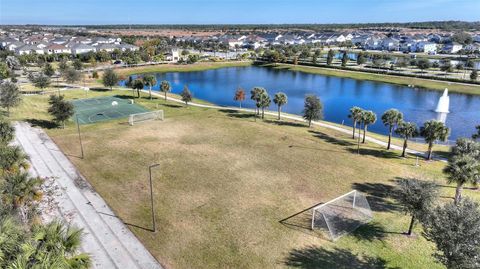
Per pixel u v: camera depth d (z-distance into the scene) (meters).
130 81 88.75
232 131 54.84
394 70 127.62
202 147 46.94
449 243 19.77
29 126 54.75
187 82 115.50
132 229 27.61
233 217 29.59
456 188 33.19
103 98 78.69
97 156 42.84
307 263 24.06
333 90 102.56
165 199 32.50
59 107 53.94
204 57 169.25
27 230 18.78
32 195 24.94
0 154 28.06
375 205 32.09
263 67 153.00
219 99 89.94
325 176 38.31
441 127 42.16
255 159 42.94
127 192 33.69
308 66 146.12
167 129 55.31
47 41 199.75
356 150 47.19
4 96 57.84
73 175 37.25
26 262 14.25
